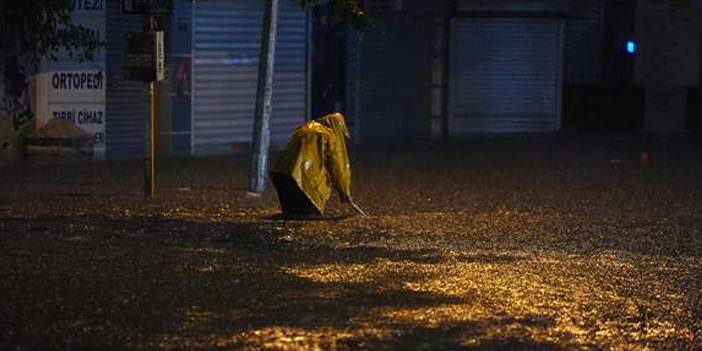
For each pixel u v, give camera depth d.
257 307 17.95
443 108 58.56
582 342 16.62
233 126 47.03
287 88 48.88
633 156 48.09
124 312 17.47
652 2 61.59
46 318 17.05
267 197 32.84
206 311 17.62
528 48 59.94
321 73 52.38
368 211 30.73
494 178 39.53
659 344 16.77
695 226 29.14
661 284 21.08
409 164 43.81
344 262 22.12
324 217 28.91
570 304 19.02
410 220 28.80
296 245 24.20
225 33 46.25
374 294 19.14
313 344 15.95
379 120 55.47
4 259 21.27
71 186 33.88
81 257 21.69
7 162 39.78
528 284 20.47
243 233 25.59
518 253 24.19
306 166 28.61
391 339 16.30
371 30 54.22
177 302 18.17
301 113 49.66
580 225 28.78
